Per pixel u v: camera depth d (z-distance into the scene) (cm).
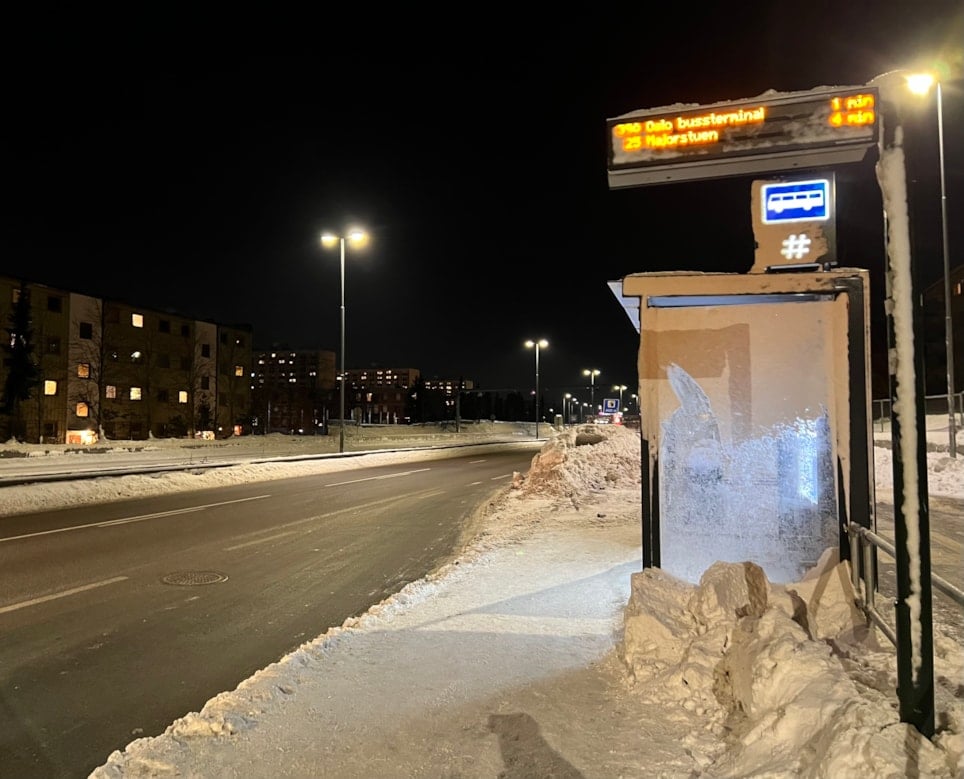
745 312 556
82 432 5344
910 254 291
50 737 412
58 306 5253
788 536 539
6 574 851
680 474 565
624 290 555
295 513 1436
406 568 905
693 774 315
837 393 535
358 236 3159
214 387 6762
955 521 1095
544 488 1494
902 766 247
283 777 330
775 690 348
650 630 455
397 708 404
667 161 544
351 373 17875
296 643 593
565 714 388
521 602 632
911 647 285
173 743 366
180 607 707
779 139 521
